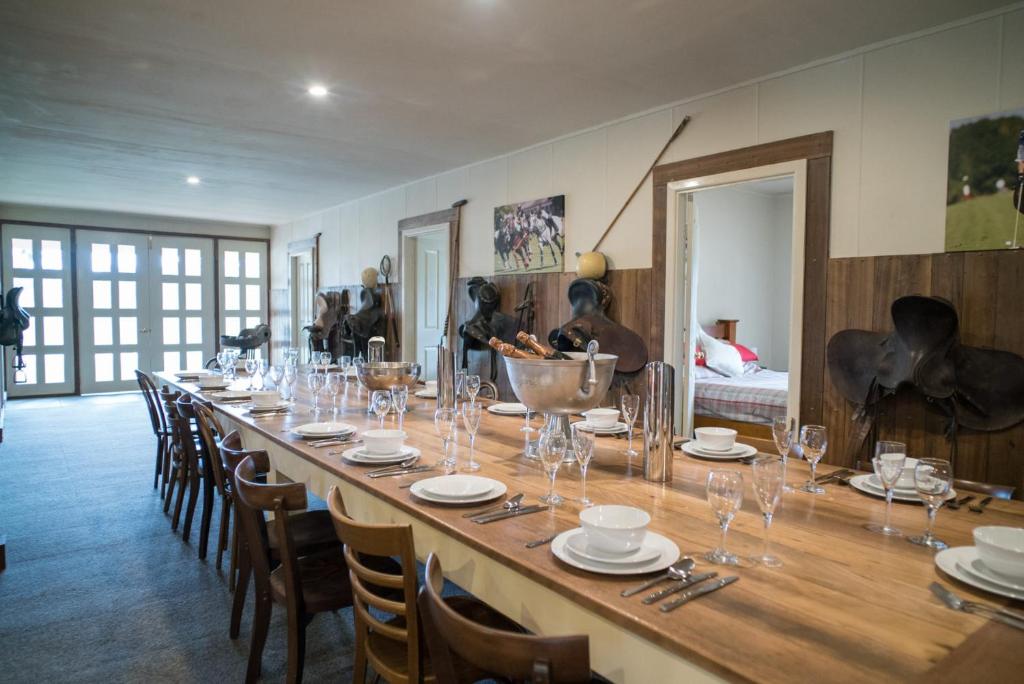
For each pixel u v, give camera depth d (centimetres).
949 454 266
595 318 397
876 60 286
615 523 127
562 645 83
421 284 635
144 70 320
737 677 81
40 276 779
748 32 275
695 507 152
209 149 481
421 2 248
